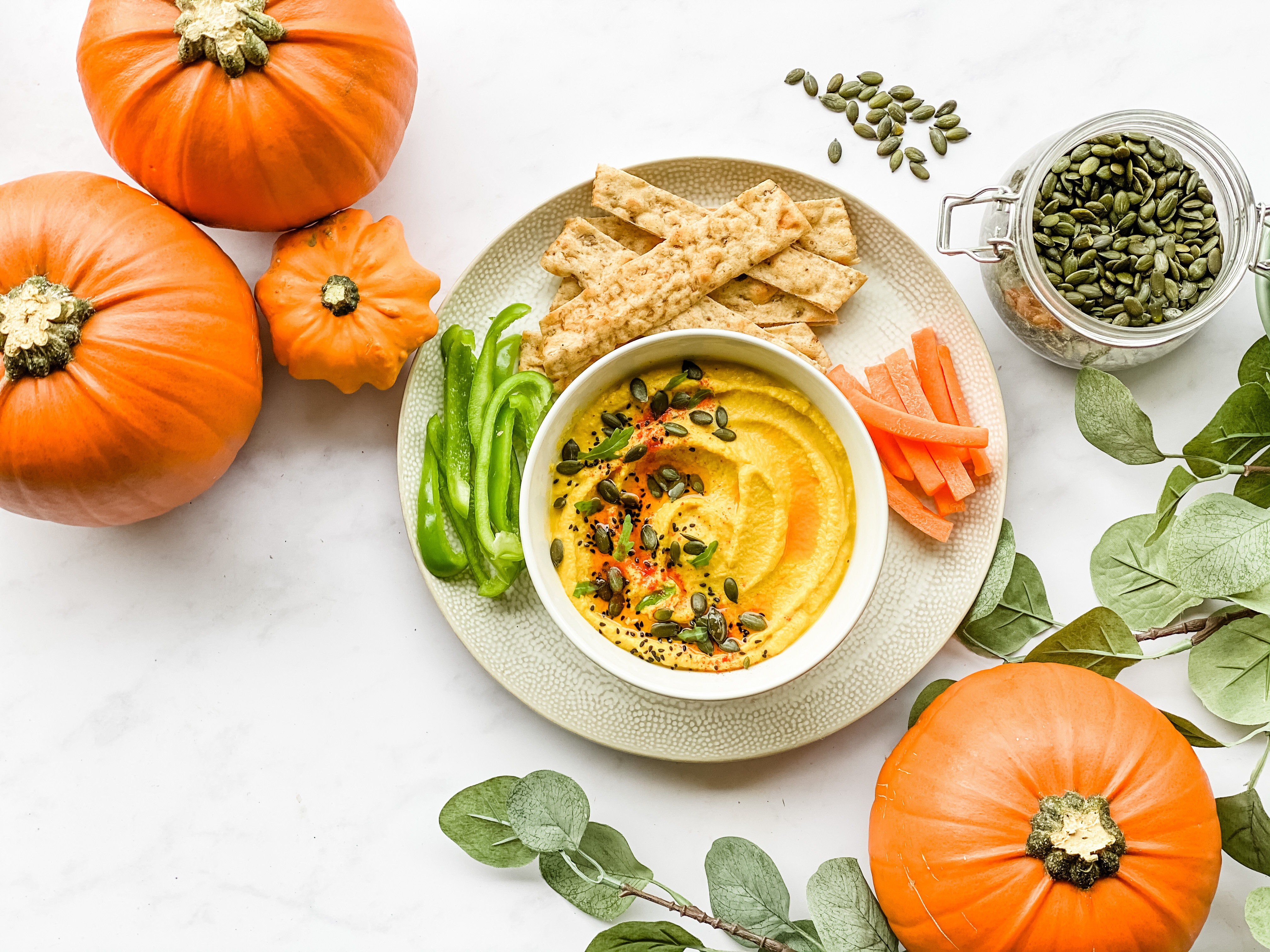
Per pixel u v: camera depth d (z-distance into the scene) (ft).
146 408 1.77
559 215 1.97
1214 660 1.95
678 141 2.08
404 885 2.06
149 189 1.87
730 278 1.94
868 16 2.08
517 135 2.08
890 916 1.85
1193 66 2.07
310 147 1.81
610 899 1.93
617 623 1.91
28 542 2.07
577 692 1.97
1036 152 1.94
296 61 1.77
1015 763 1.75
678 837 2.04
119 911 2.06
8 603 2.07
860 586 1.85
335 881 2.06
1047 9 2.08
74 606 2.07
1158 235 1.93
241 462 2.07
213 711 2.07
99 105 1.79
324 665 2.07
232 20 1.73
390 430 2.06
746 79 2.08
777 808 2.04
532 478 1.84
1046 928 1.72
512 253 1.98
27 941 2.05
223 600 2.07
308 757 2.07
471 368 1.96
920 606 1.97
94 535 2.07
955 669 2.05
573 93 2.08
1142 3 2.07
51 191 1.79
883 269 1.99
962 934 1.76
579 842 1.89
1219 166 1.88
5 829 2.06
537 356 1.97
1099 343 1.90
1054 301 1.89
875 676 1.96
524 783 1.90
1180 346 2.06
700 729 1.96
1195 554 1.79
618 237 1.98
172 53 1.76
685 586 1.91
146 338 1.76
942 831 1.76
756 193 1.93
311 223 1.95
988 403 1.96
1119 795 1.74
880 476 1.83
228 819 2.07
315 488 2.07
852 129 2.08
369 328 1.87
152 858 2.06
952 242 2.08
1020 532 2.07
